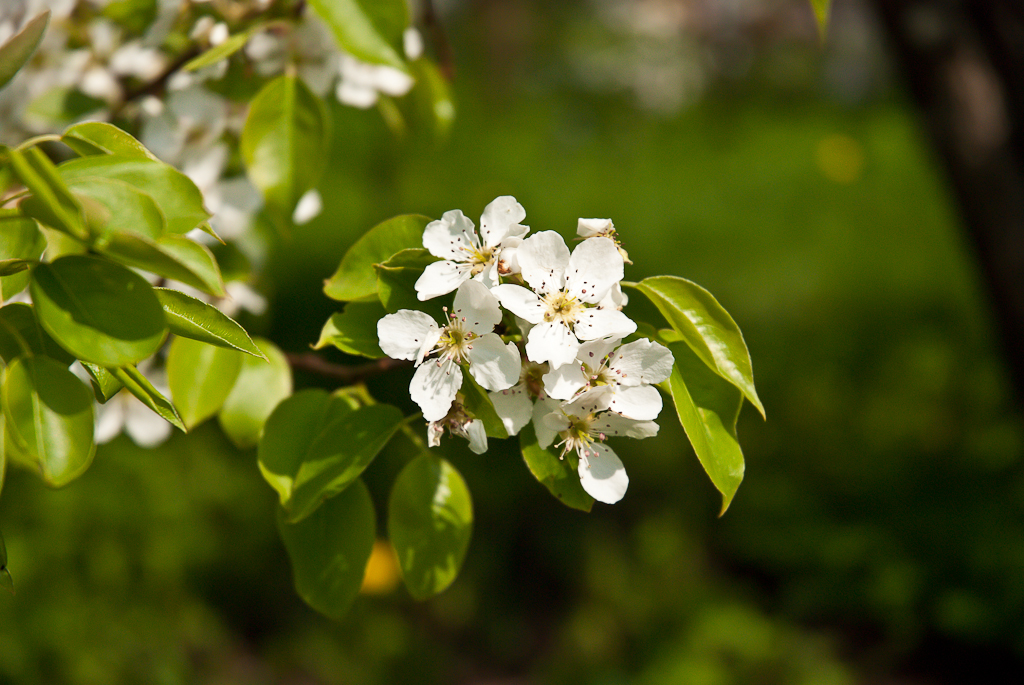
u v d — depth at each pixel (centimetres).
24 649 78
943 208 162
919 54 67
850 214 171
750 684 96
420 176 160
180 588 93
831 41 315
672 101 276
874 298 139
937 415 116
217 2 52
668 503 120
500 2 279
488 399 42
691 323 43
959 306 132
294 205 52
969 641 99
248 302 56
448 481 47
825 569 106
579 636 103
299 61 52
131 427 53
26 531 84
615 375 43
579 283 43
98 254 40
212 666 94
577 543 117
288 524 46
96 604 84
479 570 114
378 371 47
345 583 46
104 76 53
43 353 42
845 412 120
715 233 168
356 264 45
